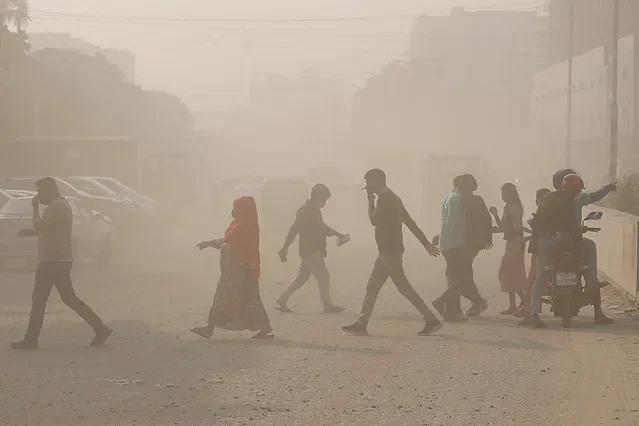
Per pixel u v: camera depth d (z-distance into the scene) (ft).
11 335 48.52
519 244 55.47
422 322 52.65
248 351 43.24
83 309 44.86
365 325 48.75
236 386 35.47
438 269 83.41
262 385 35.68
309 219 57.31
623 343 44.73
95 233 88.94
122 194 138.21
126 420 30.25
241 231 46.65
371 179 48.65
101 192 131.54
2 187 125.59
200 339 46.93
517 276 55.42
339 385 35.60
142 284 72.95
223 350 43.55
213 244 47.24
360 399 33.22
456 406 32.17
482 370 38.45
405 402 32.76
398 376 37.29
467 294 53.62
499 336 47.37
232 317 46.57
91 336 48.03
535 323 50.21
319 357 41.57
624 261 61.72
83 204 90.74
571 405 32.24
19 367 39.45
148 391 34.63
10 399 33.35
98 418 30.53
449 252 53.42
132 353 42.86
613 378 36.55
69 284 44.78
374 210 48.55
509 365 39.50
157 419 30.35
